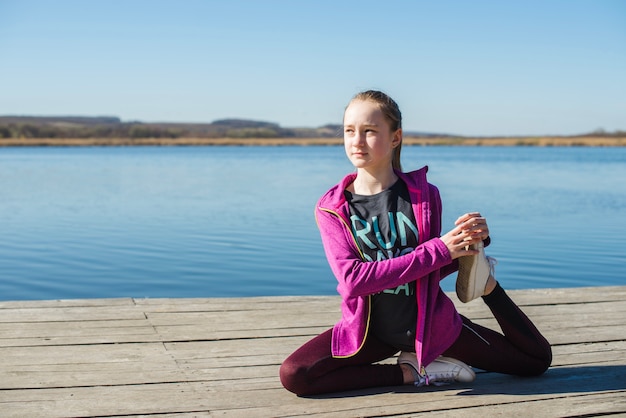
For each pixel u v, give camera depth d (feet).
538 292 16.39
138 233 40.98
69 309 14.25
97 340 12.18
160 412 8.94
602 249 34.73
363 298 9.34
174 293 24.36
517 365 10.05
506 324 9.87
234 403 9.25
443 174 116.57
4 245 36.47
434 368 9.73
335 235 9.44
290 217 49.34
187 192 73.56
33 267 29.96
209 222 46.32
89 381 10.12
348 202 9.60
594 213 52.49
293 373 9.32
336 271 9.24
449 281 26.94
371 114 9.16
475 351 9.86
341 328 9.64
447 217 49.83
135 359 11.19
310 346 9.61
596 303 15.25
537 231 42.04
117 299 15.20
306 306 14.88
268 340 12.42
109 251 34.24
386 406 9.05
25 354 11.32
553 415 8.72
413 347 9.46
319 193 72.28
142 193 72.02
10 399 9.36
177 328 13.04
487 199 64.95
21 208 56.18
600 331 12.94
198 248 35.09
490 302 9.82
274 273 28.22
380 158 9.34
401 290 9.32
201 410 9.00
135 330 12.86
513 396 9.41
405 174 9.70
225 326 13.24
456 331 9.60
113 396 9.52
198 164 162.91
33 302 14.73
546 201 62.80
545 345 10.05
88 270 29.14
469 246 9.11
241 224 45.19
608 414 8.80
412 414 8.77
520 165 161.99
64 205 58.65
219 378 10.32
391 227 9.36
